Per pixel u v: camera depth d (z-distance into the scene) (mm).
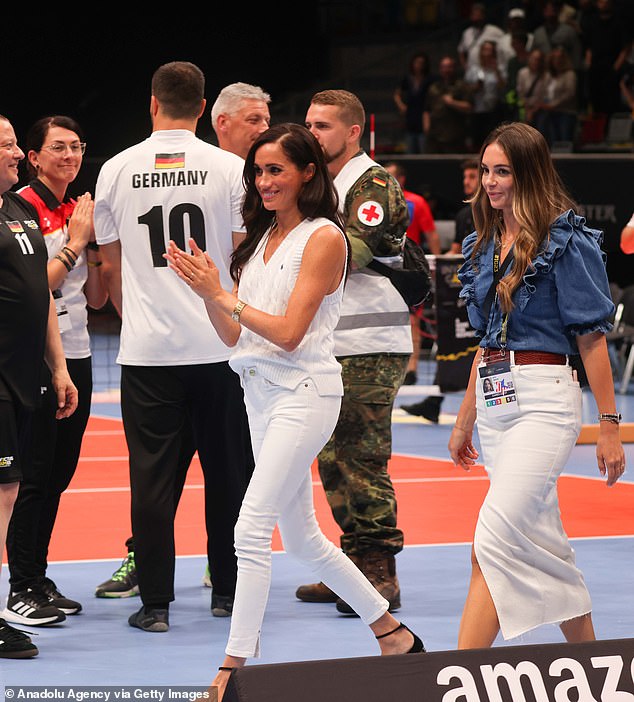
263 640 6340
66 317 7043
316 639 6363
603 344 5129
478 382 5289
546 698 4207
